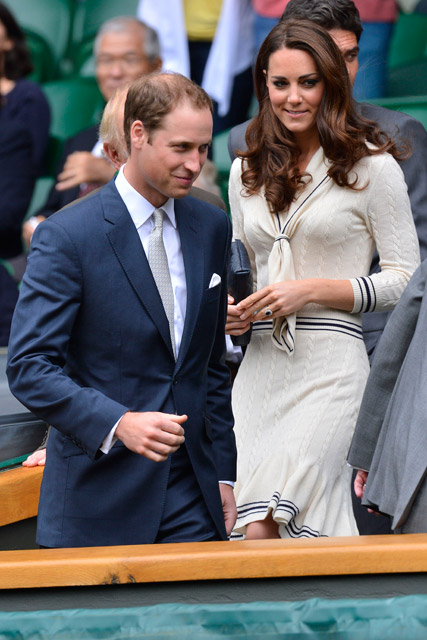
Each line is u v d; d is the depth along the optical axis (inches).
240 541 308.0
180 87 326.0
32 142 962.7
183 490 346.6
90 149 828.6
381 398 382.6
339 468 450.3
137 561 287.1
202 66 923.4
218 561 287.6
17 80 973.2
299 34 439.2
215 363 377.4
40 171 974.4
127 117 333.4
